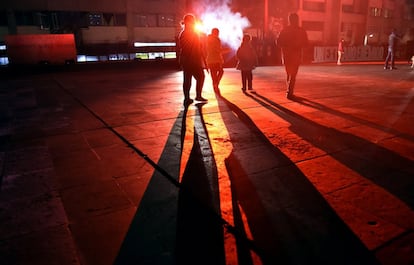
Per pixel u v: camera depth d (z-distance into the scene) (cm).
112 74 1501
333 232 198
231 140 395
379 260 171
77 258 179
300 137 403
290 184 268
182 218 218
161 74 1440
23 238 199
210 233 200
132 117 538
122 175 294
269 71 1523
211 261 174
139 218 219
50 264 175
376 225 205
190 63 605
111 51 3147
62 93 872
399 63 2078
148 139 407
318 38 3941
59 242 194
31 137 432
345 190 255
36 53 2202
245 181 275
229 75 1307
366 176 282
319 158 328
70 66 2008
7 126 500
